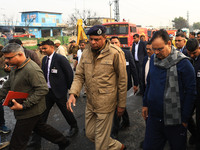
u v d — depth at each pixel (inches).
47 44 136.5
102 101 94.9
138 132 150.9
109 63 93.0
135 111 195.9
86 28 605.3
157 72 85.9
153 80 87.2
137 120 173.3
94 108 97.7
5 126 159.5
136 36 254.5
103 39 92.2
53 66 136.9
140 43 254.8
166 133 86.8
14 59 97.7
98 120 96.2
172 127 84.7
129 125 160.9
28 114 103.0
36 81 101.2
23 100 100.0
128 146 131.7
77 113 195.9
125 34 645.3
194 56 114.8
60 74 138.7
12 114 201.3
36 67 103.0
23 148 105.1
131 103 220.7
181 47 168.7
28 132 105.2
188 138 140.2
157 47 82.1
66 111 144.8
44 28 2069.4
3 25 1659.7
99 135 95.9
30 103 100.3
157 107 85.7
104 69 93.6
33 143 132.0
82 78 102.6
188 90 81.6
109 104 95.8
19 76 100.9
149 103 89.0
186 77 81.0
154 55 89.5
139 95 249.4
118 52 94.0
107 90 94.7
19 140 103.7
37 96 101.1
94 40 90.2
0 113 154.7
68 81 142.8
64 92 142.1
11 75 104.7
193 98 82.0
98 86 94.7
